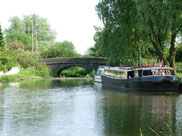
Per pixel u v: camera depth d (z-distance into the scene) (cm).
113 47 3591
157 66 3278
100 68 5388
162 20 3203
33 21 11594
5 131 1491
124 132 1471
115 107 2120
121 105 2206
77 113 1906
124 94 2898
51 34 11338
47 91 3284
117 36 3556
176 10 2752
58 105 2228
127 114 1862
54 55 9131
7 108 2098
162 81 3053
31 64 6950
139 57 4019
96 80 5188
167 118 1747
